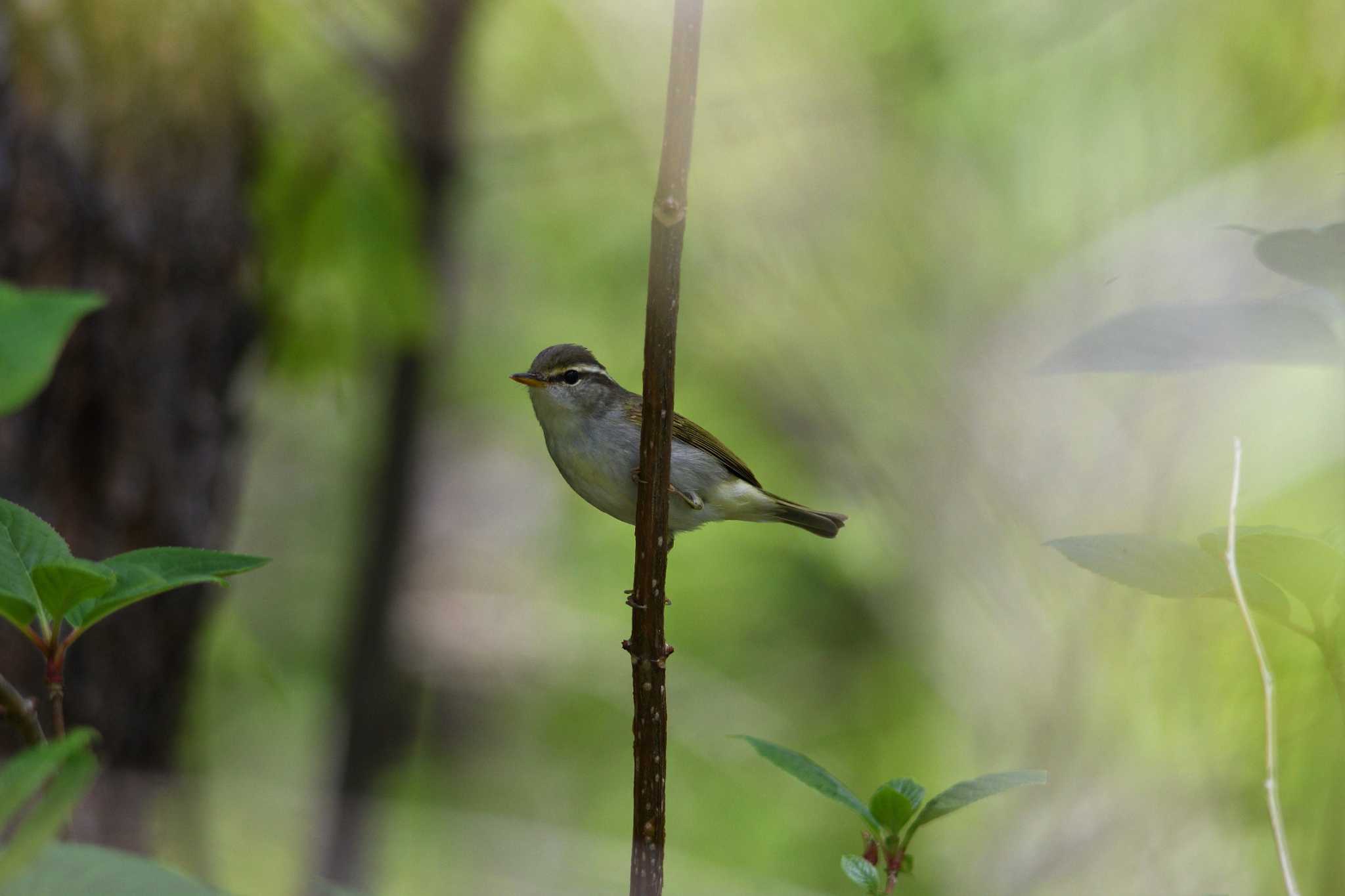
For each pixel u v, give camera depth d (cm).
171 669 963
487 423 1902
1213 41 968
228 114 941
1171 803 720
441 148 1116
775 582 1584
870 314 1383
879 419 1382
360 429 1648
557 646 1741
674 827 1437
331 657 1620
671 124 408
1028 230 1312
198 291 941
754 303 1428
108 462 910
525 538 1862
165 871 240
